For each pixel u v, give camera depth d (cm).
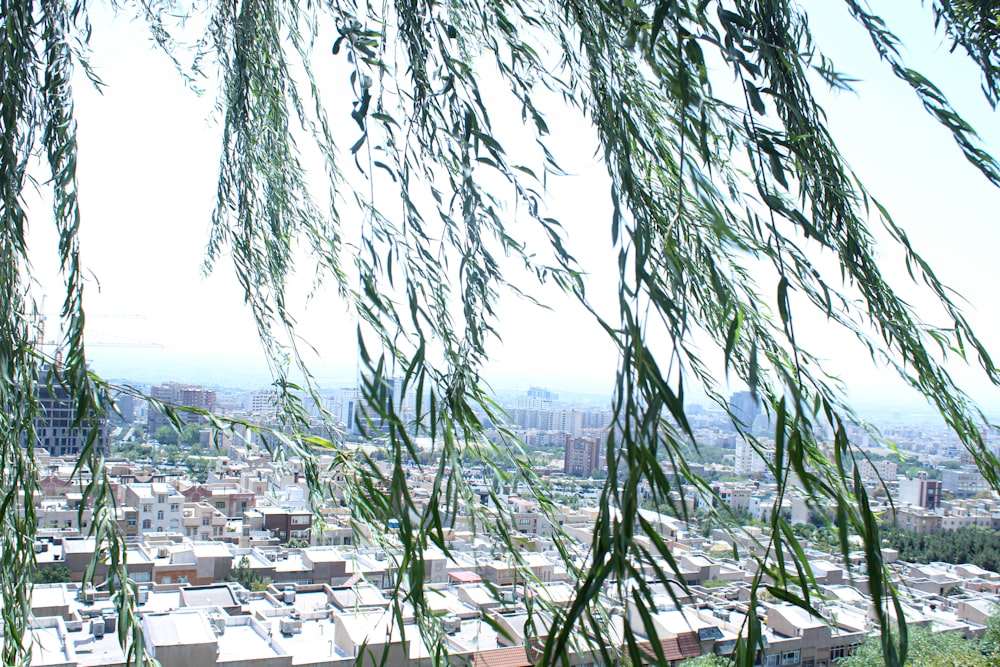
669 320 46
